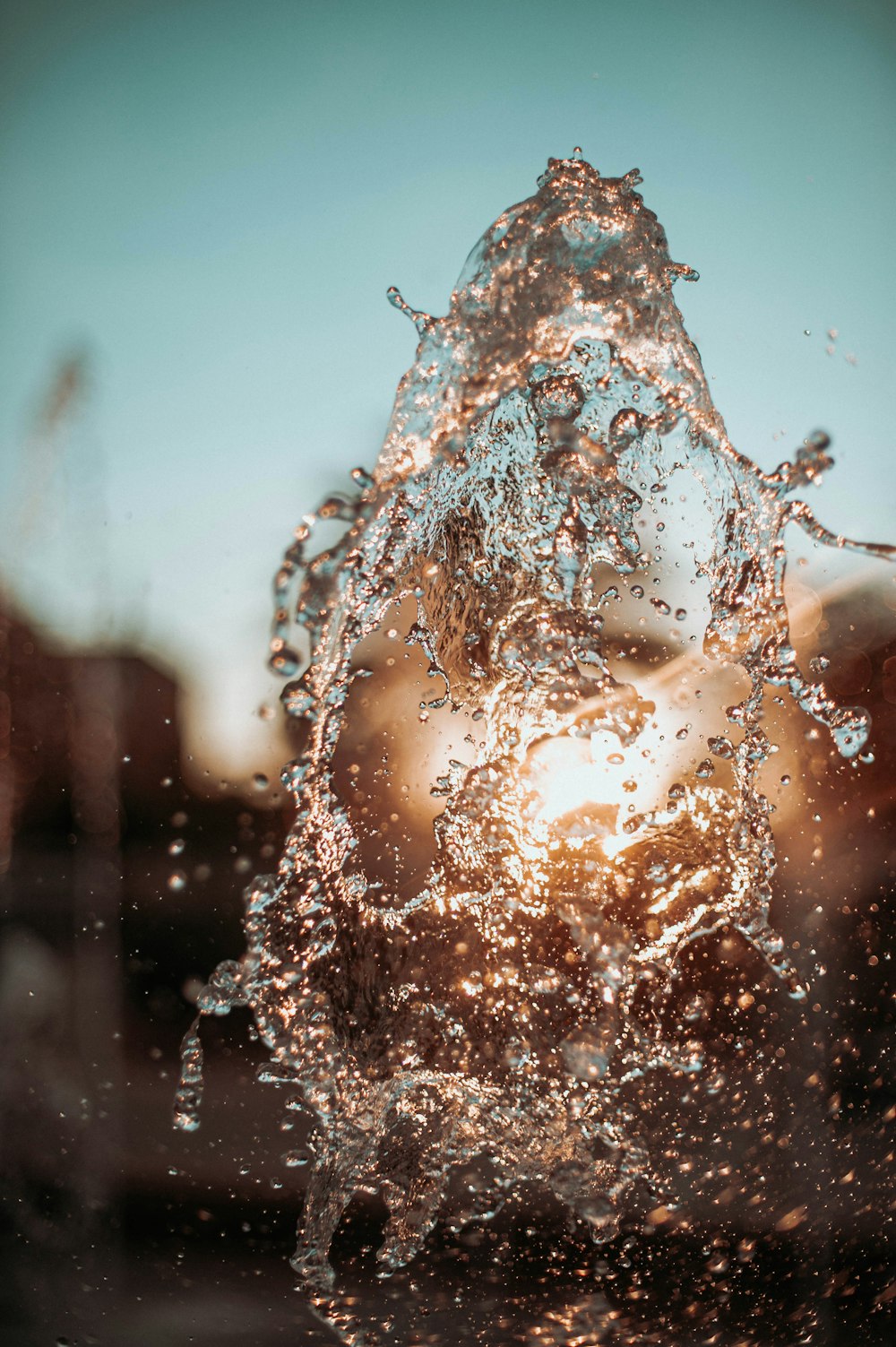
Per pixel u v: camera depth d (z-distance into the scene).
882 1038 0.82
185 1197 0.84
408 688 0.79
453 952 0.77
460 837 0.78
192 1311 0.70
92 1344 0.68
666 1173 0.75
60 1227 0.79
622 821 0.80
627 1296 0.69
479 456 0.78
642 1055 0.78
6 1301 0.71
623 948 0.76
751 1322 0.66
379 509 0.76
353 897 0.78
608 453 0.78
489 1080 0.76
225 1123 0.96
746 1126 0.78
